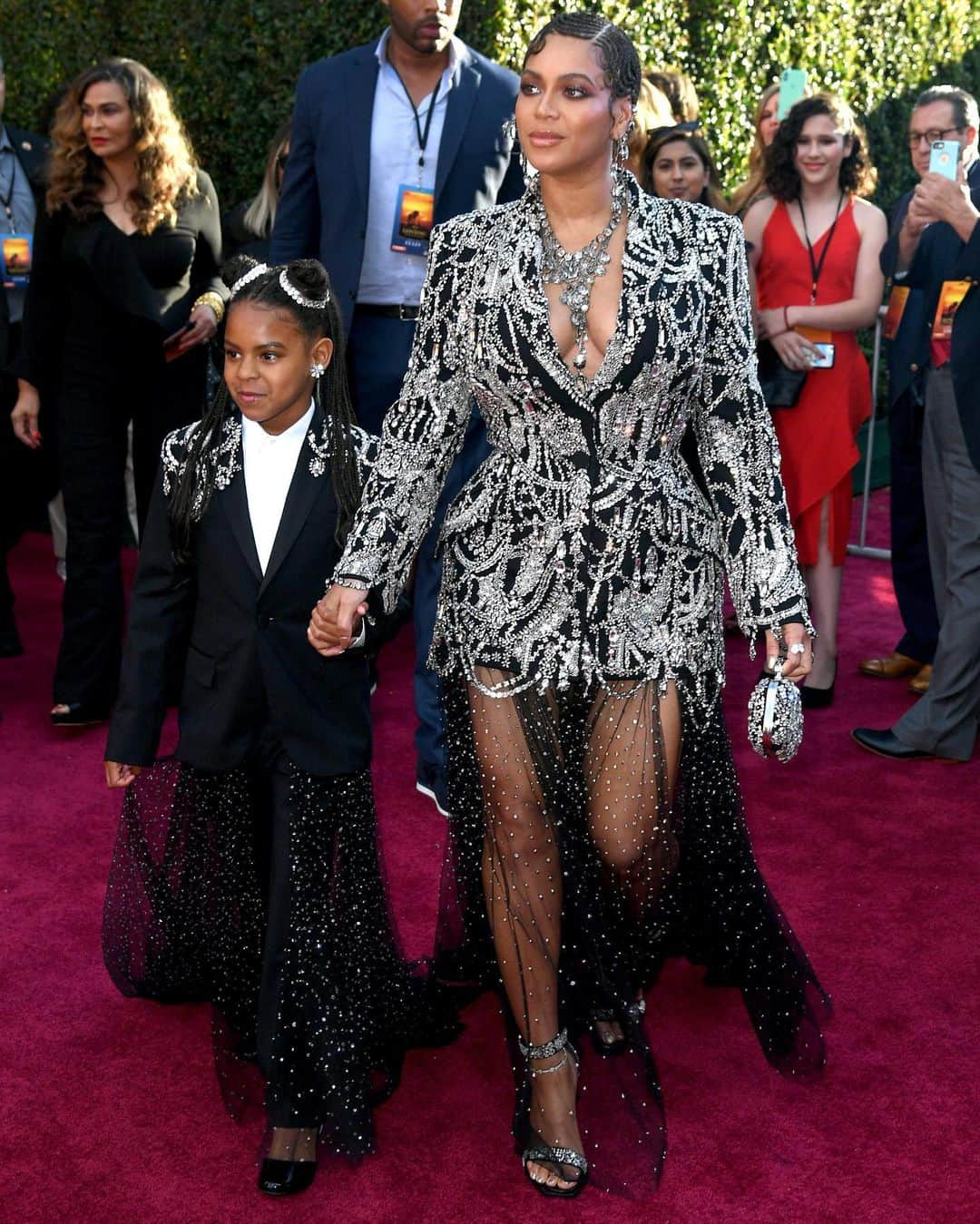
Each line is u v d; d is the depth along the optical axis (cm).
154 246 475
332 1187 265
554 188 250
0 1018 320
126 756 275
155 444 498
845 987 330
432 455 266
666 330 250
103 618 490
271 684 268
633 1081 271
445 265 261
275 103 703
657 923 293
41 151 577
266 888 292
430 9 404
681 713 270
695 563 266
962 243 473
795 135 500
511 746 263
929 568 536
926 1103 289
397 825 416
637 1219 256
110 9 724
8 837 411
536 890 268
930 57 912
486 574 264
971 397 439
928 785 445
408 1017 298
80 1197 262
